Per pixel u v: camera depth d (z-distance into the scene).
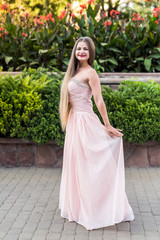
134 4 12.89
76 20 6.09
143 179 3.94
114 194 2.61
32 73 4.95
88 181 2.60
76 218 2.75
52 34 5.87
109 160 2.63
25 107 4.28
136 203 3.19
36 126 4.28
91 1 6.16
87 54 2.72
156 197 3.34
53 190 3.58
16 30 6.42
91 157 2.61
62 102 2.82
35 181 3.89
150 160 4.45
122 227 2.65
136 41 6.08
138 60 6.07
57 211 3.00
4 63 6.23
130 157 4.47
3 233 2.57
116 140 2.71
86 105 2.74
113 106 4.39
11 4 12.28
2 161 4.54
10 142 4.43
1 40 5.96
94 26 6.11
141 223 2.73
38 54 6.05
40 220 2.81
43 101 4.36
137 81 4.73
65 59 6.12
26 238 2.48
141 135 4.25
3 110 4.29
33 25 6.73
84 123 2.69
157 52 6.01
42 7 12.77
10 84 4.46
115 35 6.02
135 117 4.31
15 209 3.06
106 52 6.12
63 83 2.83
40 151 4.49
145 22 6.76
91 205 2.60
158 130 4.23
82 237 2.49
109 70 6.23
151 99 4.44
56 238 2.48
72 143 2.71
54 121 4.31
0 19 6.86
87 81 2.70
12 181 3.90
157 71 6.31
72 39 5.89
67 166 2.77
